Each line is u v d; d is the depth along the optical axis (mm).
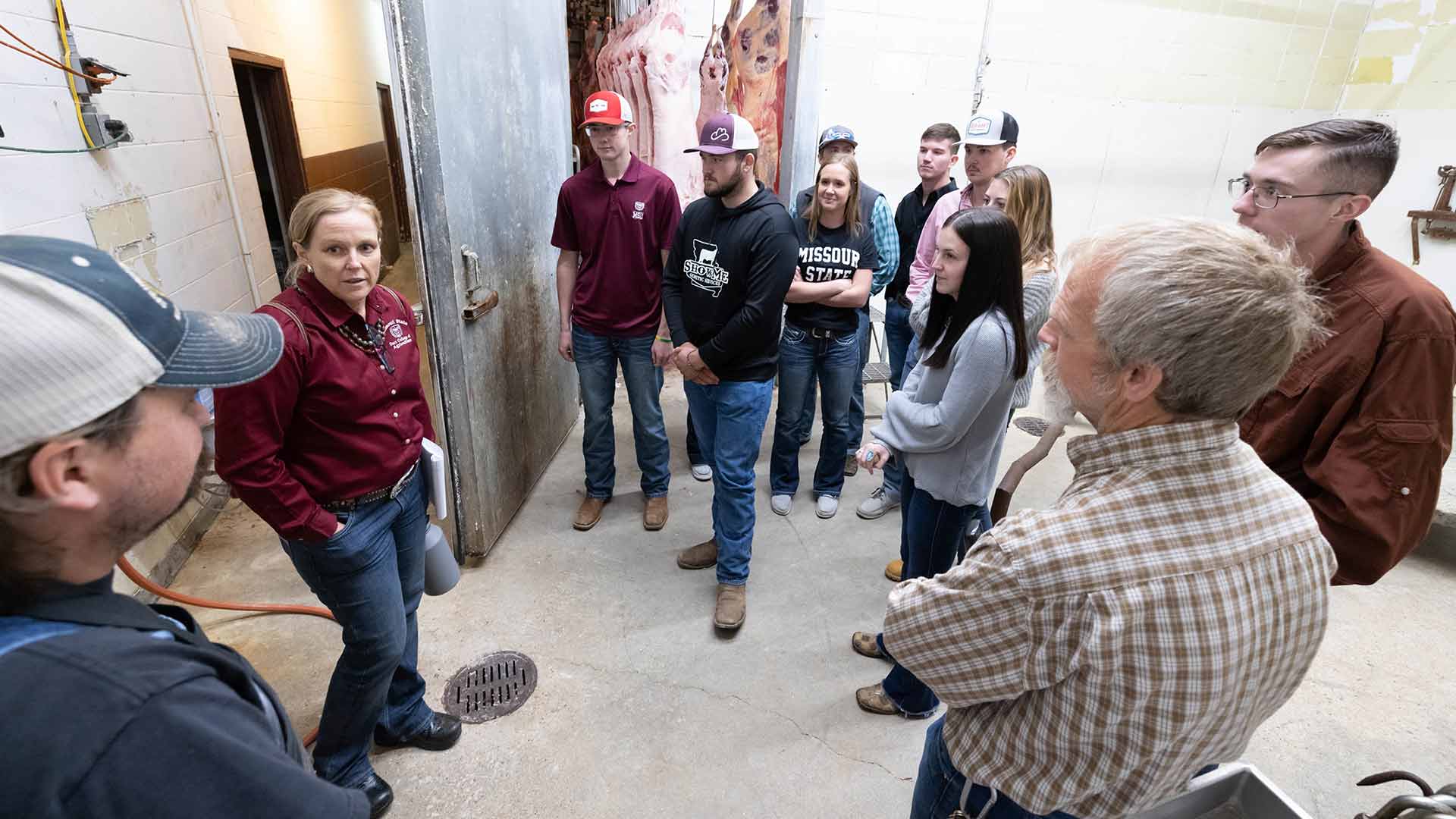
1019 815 785
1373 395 1030
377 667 1356
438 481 1483
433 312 1985
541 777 1613
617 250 2314
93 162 2020
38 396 377
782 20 3254
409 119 1757
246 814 435
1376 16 4469
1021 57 4047
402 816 1511
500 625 2086
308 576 1271
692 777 1625
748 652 2018
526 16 2447
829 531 2652
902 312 2947
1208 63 4383
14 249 399
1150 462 607
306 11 5254
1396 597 2375
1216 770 891
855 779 1633
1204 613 577
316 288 1183
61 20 1881
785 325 2523
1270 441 1161
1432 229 4273
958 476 1587
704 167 1806
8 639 399
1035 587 612
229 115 3123
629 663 1962
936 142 2830
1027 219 1852
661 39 3158
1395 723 1847
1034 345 1792
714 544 2418
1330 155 1032
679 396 3896
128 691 401
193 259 2652
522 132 2467
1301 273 586
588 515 2605
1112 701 610
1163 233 597
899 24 3803
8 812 373
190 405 492
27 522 403
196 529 2434
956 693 732
